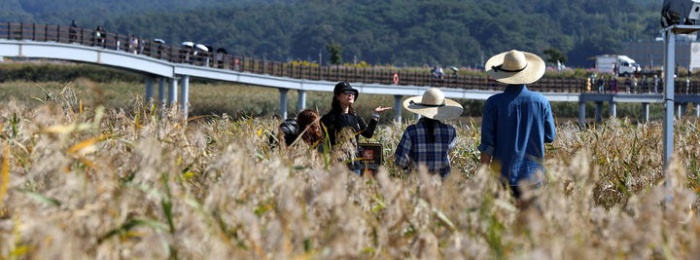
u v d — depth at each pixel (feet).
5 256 20.66
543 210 25.26
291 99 290.15
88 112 47.37
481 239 25.17
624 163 49.29
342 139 43.09
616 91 302.66
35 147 30.96
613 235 24.13
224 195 24.93
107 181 26.55
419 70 469.98
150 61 201.36
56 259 19.01
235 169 26.68
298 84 239.50
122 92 267.80
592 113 330.54
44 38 182.39
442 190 27.73
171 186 26.45
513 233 24.32
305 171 33.37
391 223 26.66
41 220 21.47
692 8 42.55
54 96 54.39
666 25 44.04
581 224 25.68
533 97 40.55
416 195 28.84
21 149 32.99
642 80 323.57
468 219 25.98
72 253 19.63
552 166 32.04
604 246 23.29
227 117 53.78
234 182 26.55
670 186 29.30
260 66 233.14
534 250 21.02
